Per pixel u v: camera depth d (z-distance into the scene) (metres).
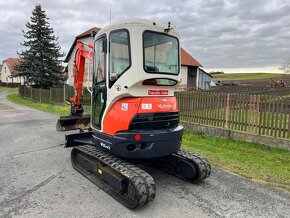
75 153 5.56
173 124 4.57
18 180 4.82
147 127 4.21
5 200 4.05
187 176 4.82
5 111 15.07
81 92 7.21
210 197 4.23
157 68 4.32
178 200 4.13
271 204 4.01
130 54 4.02
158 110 4.32
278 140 6.92
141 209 3.84
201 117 8.85
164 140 4.23
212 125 8.56
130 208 3.81
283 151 6.74
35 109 16.14
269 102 7.14
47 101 20.73
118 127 4.17
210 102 8.56
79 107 7.30
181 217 3.63
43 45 25.83
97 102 4.81
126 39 4.09
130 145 4.12
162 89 4.44
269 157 6.32
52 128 9.72
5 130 9.38
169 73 4.46
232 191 4.45
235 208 3.88
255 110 7.46
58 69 26.73
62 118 7.02
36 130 9.34
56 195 4.23
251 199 4.16
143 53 4.07
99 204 3.96
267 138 7.13
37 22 25.80
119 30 4.18
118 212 3.75
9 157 6.19
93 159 4.94
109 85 4.34
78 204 3.95
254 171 5.34
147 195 3.73
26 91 25.62
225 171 5.34
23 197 4.15
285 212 3.78
